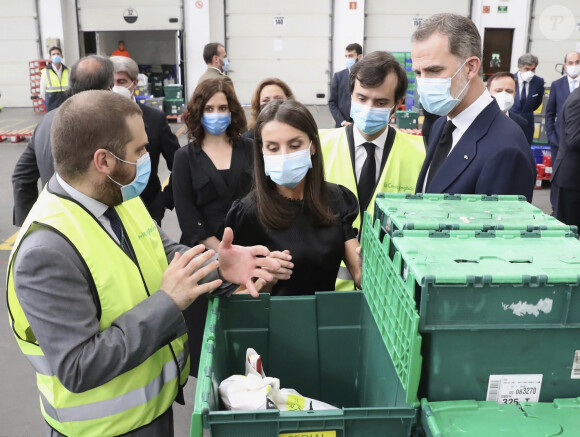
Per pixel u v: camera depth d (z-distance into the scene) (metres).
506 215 1.27
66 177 1.23
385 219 1.30
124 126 1.22
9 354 3.13
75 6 12.63
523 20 12.64
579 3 12.59
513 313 0.96
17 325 1.22
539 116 6.92
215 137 2.62
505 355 1.00
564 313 0.96
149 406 1.32
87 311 1.15
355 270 1.81
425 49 1.68
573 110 3.85
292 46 13.15
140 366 1.28
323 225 1.75
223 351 1.41
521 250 1.07
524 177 1.65
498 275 0.93
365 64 2.06
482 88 1.74
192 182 2.58
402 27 13.08
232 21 12.98
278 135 1.63
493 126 1.70
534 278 0.93
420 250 1.05
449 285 0.93
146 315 1.19
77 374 1.12
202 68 13.00
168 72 13.89
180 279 1.23
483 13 12.62
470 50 1.66
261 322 1.53
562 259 1.02
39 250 1.11
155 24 12.68
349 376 1.60
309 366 1.57
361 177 2.26
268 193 1.72
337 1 12.80
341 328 1.56
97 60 2.65
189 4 12.59
